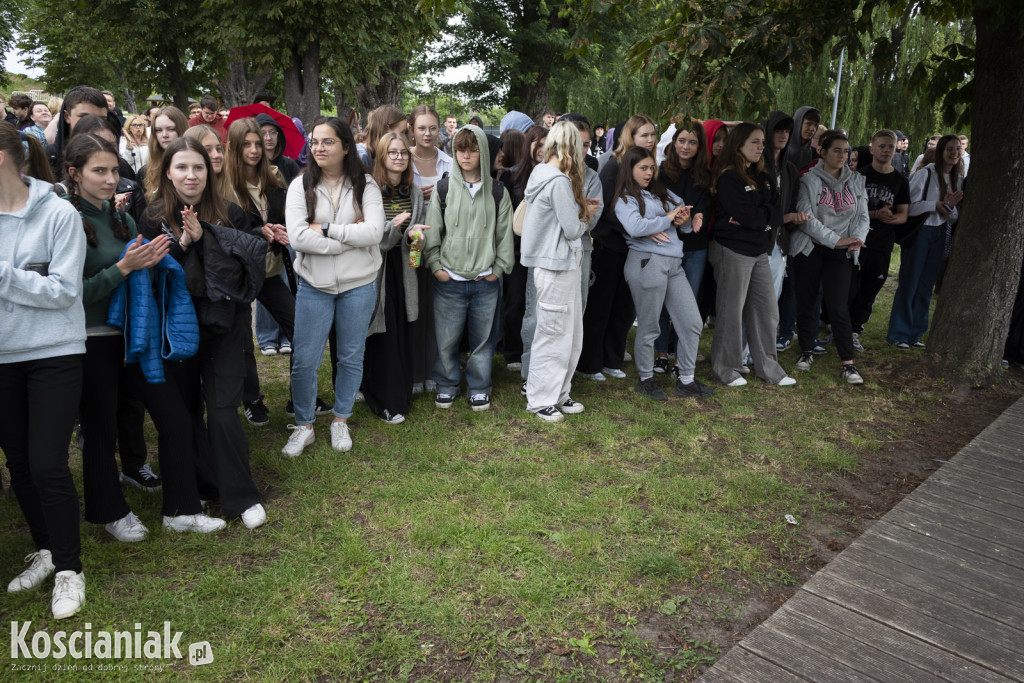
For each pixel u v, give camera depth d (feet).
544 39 76.28
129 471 12.46
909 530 11.34
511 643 8.79
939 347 18.56
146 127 21.30
